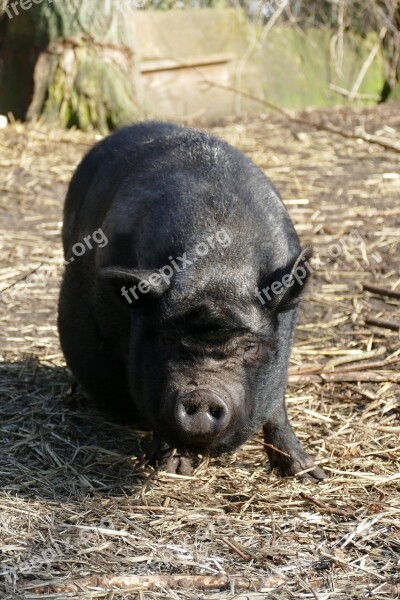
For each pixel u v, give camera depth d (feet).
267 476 25.98
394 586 20.30
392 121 63.98
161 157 26.86
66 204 31.63
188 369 22.88
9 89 59.00
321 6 74.38
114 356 27.53
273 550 21.76
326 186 49.67
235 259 23.26
